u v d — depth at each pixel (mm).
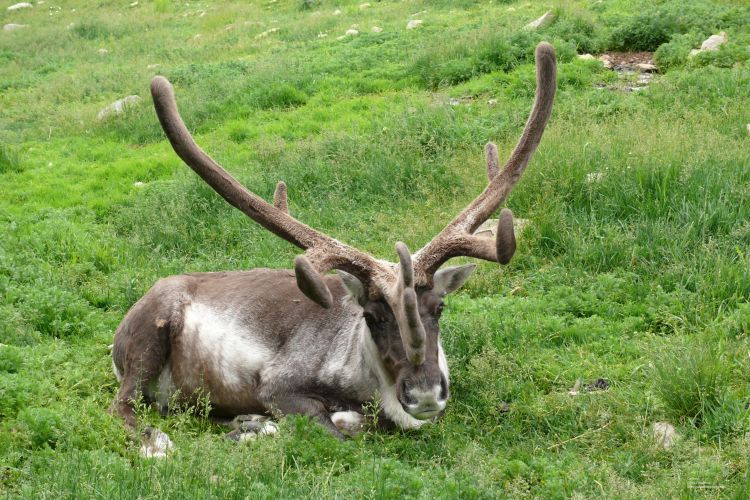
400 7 23516
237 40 23469
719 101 12430
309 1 26688
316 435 5703
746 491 4906
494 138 11961
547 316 7582
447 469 5398
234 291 6793
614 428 5852
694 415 5898
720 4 16922
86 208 11961
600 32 16562
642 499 4891
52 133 16484
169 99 6406
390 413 6090
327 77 16984
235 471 5148
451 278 6059
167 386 6754
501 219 5438
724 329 6934
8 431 5707
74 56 24484
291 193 11359
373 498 4902
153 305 6723
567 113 12578
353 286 5953
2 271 9055
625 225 8812
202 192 11180
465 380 6602
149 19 29094
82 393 6781
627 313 7566
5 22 31922
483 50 15852
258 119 15414
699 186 8906
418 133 12172
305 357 6344
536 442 5816
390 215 10234
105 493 4820
